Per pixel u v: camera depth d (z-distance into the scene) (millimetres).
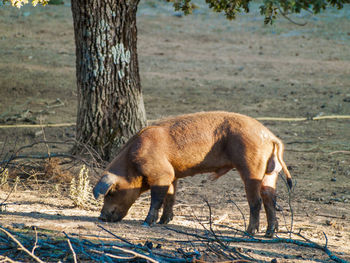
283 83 67500
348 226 25391
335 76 70938
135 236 19219
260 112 54219
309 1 33531
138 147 22078
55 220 21359
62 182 30375
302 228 24266
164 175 21906
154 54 80562
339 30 92875
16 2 26250
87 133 33812
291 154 40312
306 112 54062
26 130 45969
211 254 16922
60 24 91938
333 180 34344
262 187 22656
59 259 15227
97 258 15172
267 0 32062
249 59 79750
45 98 58000
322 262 17969
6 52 76312
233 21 97625
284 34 91375
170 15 99625
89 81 33469
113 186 22062
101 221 22156
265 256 18078
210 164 22500
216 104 57312
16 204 24984
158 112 53094
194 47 85250
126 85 33781
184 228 22422
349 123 49875
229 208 27797
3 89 60219
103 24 32875
